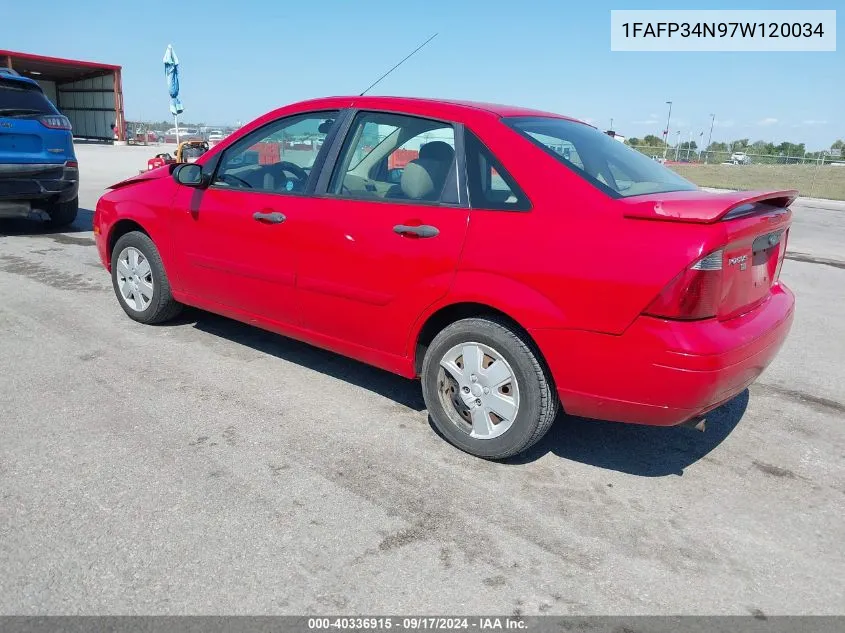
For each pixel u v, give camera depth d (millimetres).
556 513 2943
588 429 3801
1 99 7980
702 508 3035
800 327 6035
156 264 4867
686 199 2822
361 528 2764
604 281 2818
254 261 4105
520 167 3160
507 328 3154
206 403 3869
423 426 3713
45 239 8688
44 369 4246
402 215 3426
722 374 2762
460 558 2607
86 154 30188
